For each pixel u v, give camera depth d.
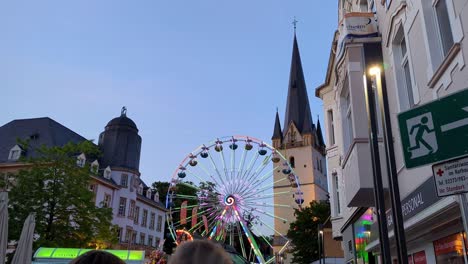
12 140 56.72
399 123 4.52
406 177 10.46
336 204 22.88
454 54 7.61
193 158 31.00
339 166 20.19
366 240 15.56
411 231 9.82
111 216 31.12
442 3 8.57
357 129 11.76
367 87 7.88
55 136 57.75
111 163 60.09
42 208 27.69
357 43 12.43
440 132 4.14
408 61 10.30
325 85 23.12
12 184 28.42
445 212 7.58
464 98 4.02
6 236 11.77
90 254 2.48
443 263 9.00
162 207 72.12
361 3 16.03
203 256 2.11
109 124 63.31
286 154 93.88
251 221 29.02
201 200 29.25
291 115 96.25
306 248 52.28
